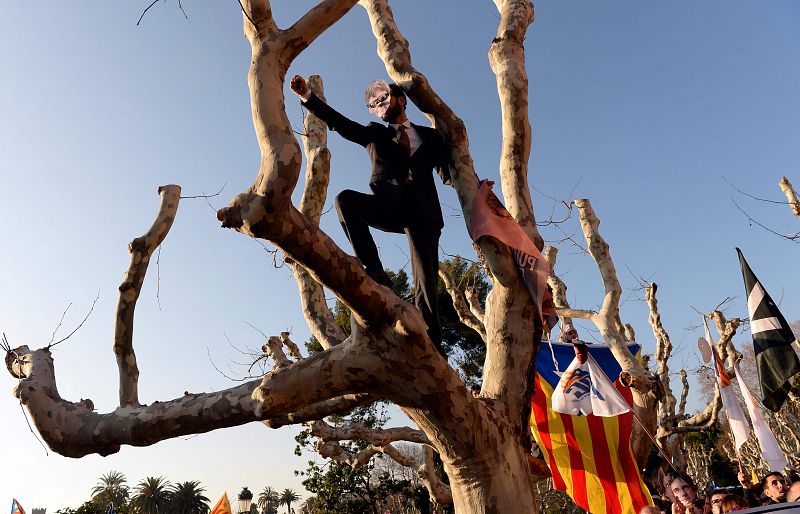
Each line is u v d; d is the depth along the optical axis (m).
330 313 5.66
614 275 10.09
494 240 4.56
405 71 4.79
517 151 5.02
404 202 4.34
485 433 4.09
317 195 5.90
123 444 4.19
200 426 4.02
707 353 8.88
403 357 3.78
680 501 6.70
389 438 10.27
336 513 23.73
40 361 4.52
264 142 3.38
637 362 8.55
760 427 8.22
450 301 18.73
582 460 7.43
